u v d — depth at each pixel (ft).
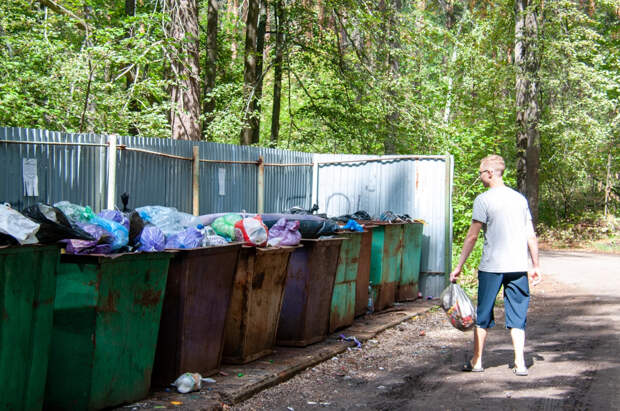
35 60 35.32
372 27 55.42
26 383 13.34
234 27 69.62
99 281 14.61
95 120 36.32
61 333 14.71
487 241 20.58
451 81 73.20
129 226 16.22
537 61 75.72
